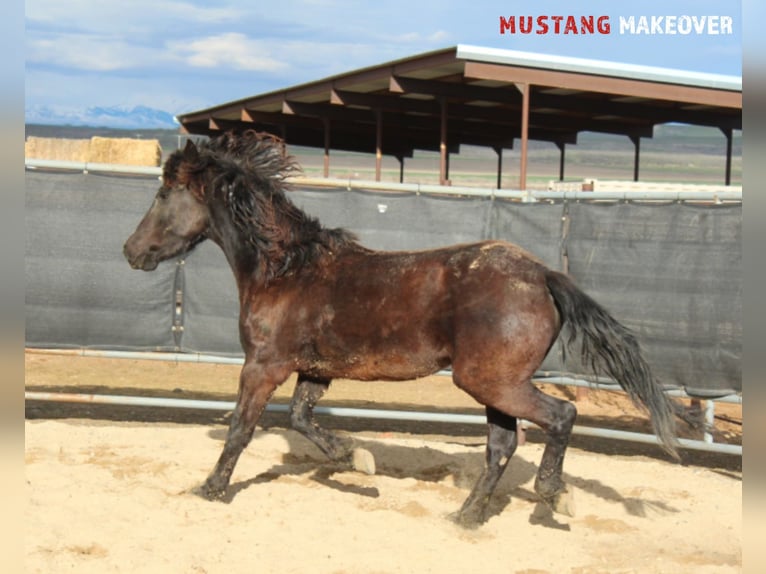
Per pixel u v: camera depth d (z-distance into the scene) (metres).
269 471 6.41
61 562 4.32
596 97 19.19
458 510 5.40
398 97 20.47
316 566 4.52
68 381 10.16
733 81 16.23
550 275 4.93
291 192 7.70
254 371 5.46
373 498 5.81
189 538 4.82
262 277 5.46
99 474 6.00
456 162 77.38
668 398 4.87
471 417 7.52
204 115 29.16
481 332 4.84
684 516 5.72
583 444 8.13
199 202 5.83
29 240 7.72
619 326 4.86
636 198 7.21
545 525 5.45
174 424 8.27
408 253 5.32
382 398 10.23
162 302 7.84
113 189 7.76
